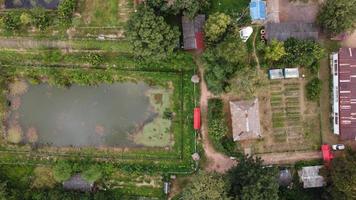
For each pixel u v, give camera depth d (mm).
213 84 60531
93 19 63250
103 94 63875
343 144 62469
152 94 63438
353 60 60312
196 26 61469
